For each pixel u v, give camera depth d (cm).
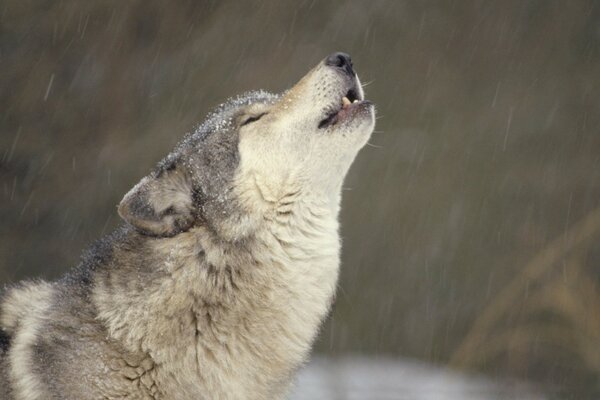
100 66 1623
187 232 625
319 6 1800
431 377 1375
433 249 1808
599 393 1353
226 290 616
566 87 1914
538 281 1472
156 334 596
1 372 602
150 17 1669
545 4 1952
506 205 1831
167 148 1596
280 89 1705
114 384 587
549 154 1878
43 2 1589
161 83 1659
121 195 1568
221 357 610
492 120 1884
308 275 643
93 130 1605
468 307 1767
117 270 613
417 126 1869
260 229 636
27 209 1516
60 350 589
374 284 1788
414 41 1877
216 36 1717
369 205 1808
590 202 1841
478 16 1909
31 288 643
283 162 655
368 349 1741
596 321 1286
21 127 1552
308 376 1320
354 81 711
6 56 1567
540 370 1441
